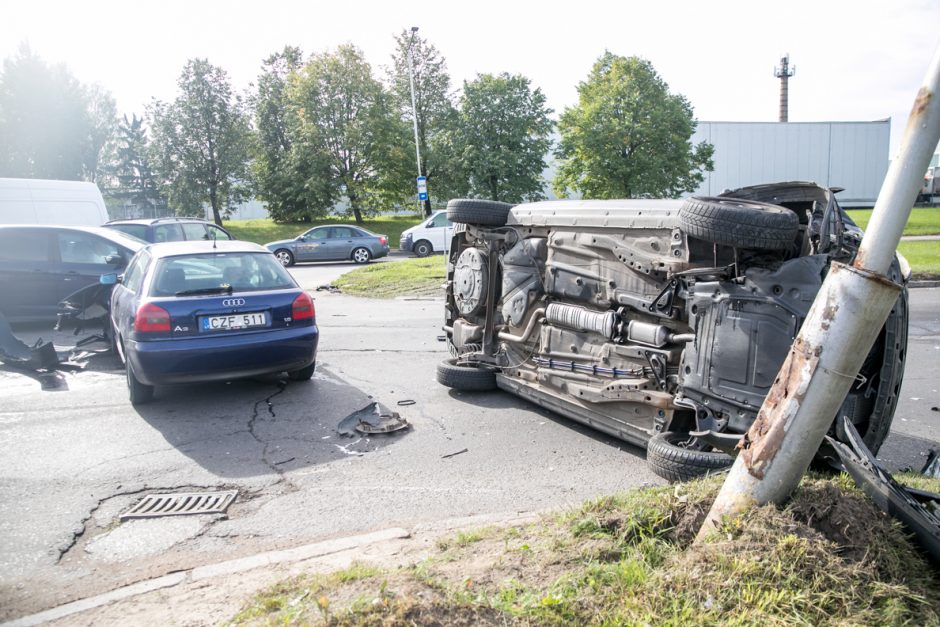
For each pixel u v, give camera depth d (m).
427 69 50.38
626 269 5.13
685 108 40.38
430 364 8.45
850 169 66.19
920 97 2.41
